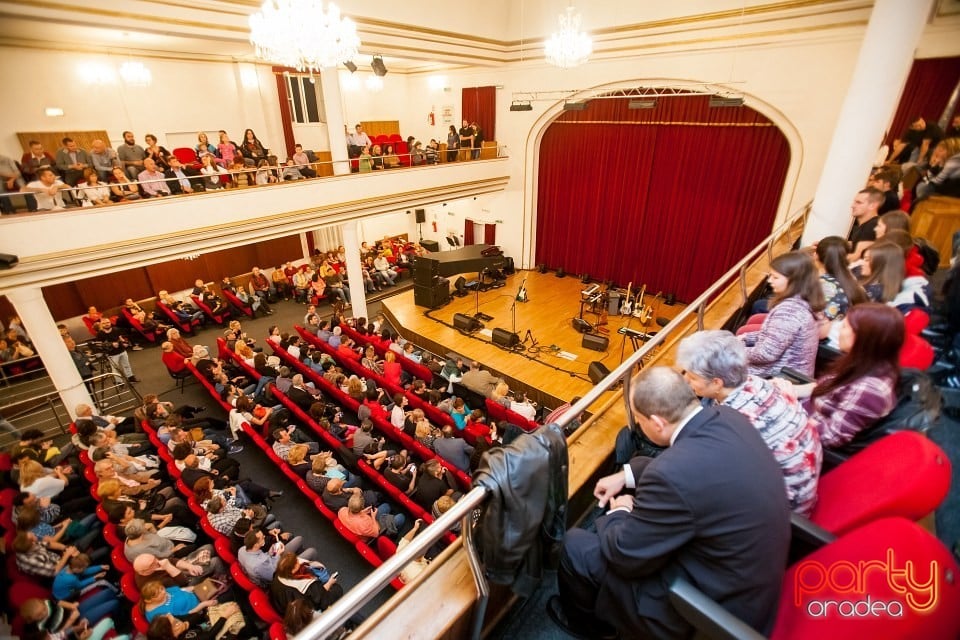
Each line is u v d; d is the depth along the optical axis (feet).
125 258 24.47
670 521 4.13
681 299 42.80
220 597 13.80
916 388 5.93
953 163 16.25
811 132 30.50
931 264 13.67
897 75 14.87
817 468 5.37
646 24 34.73
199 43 31.27
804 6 28.27
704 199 38.42
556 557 5.24
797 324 8.00
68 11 19.67
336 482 16.42
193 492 17.20
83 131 32.48
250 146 33.55
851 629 3.43
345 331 33.37
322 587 13.17
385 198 36.94
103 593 13.60
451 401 23.08
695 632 4.39
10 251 20.81
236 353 27.73
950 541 6.07
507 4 41.14
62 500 17.37
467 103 49.01
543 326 38.50
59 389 23.70
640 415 5.10
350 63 32.45
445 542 15.64
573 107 35.29
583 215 46.70
